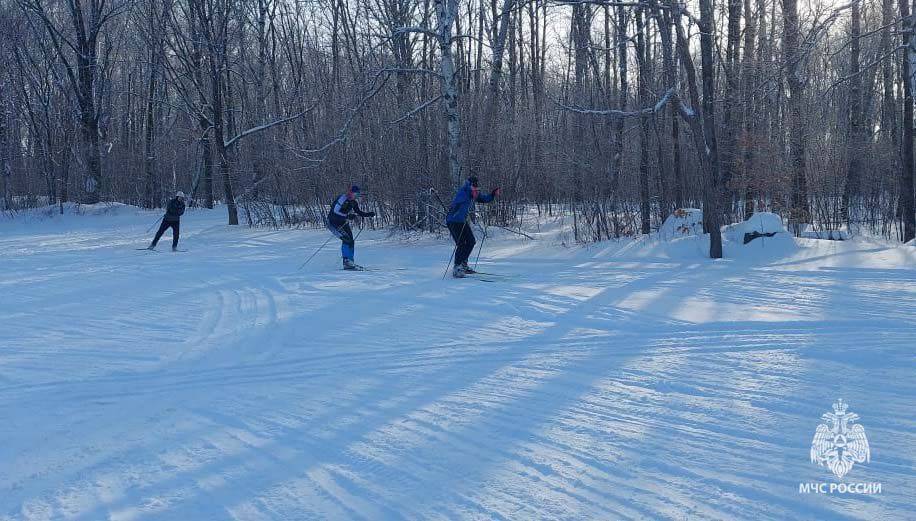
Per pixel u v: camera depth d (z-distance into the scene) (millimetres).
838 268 11930
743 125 18406
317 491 3455
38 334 7500
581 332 7102
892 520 2984
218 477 3666
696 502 3211
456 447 4008
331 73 31250
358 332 7355
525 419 4469
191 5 26406
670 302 8648
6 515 3268
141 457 3977
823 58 18297
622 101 20469
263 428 4438
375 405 4871
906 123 15352
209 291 10562
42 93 38125
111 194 38250
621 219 17531
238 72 31312
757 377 5281
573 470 3621
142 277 12312
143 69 41031
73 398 5180
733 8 18547
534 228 19719
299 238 20141
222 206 34688
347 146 22797
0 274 12938
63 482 3643
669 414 4484
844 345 6203
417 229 19391
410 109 21031
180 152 39656
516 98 30625
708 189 13836
